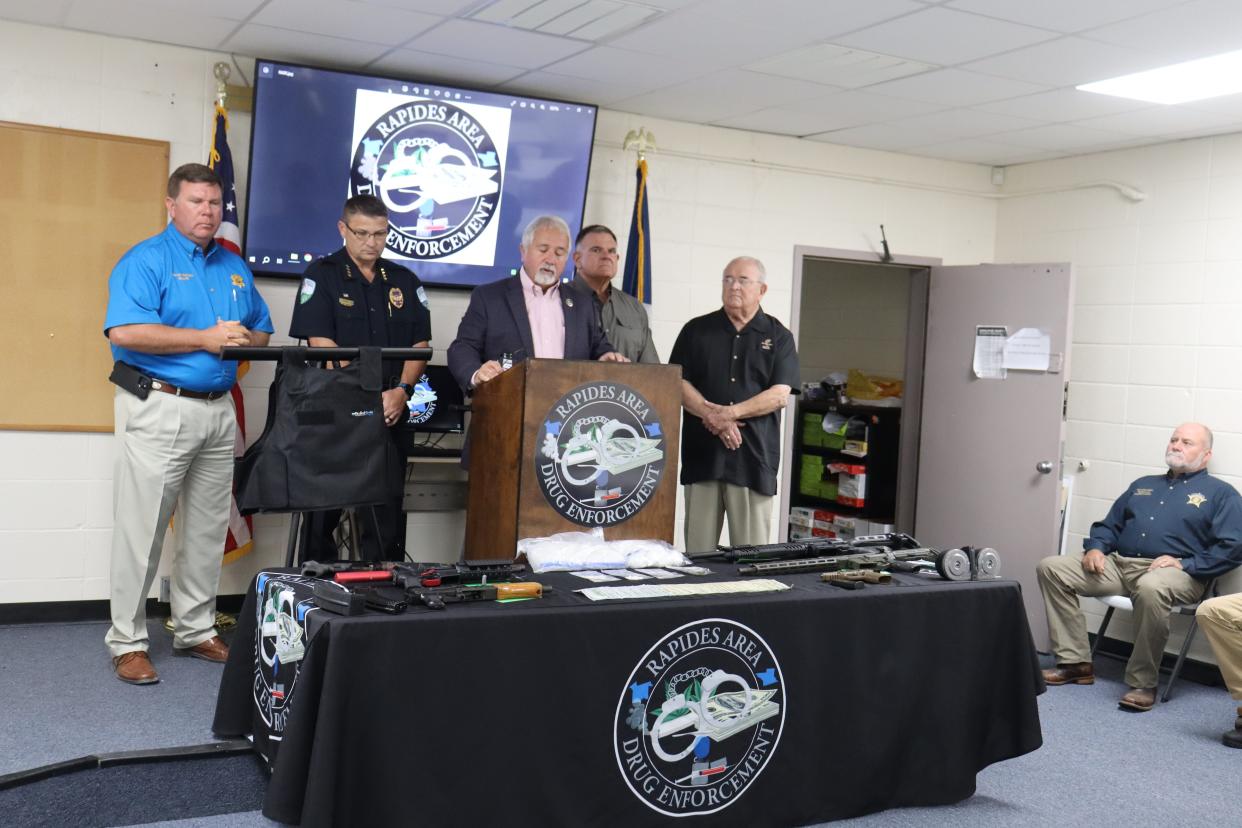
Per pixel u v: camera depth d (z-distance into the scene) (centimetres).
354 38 462
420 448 504
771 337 476
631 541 323
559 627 264
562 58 479
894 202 653
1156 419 575
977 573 335
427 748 250
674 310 599
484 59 487
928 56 447
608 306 483
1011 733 336
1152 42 413
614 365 317
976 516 624
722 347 477
